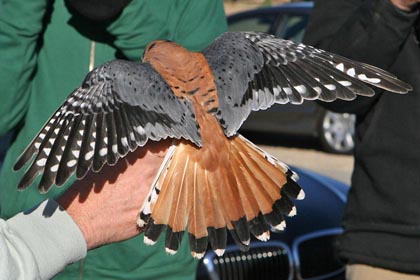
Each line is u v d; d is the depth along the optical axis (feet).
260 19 65.98
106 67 10.44
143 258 18.08
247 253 28.84
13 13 17.25
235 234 10.25
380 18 18.28
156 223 10.25
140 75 10.44
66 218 11.71
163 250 18.22
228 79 10.62
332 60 10.84
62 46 18.02
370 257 18.89
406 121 18.49
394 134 18.60
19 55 17.46
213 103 10.46
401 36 18.34
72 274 17.99
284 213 10.38
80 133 9.80
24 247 11.21
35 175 9.75
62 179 9.48
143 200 11.87
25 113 18.24
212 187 10.34
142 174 11.82
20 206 17.92
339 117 66.49
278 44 11.05
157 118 10.17
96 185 11.83
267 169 10.46
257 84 10.68
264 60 10.86
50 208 11.76
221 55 10.84
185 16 18.30
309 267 30.04
